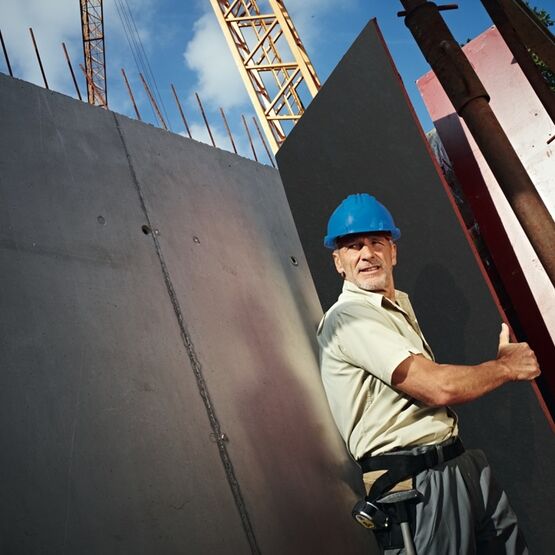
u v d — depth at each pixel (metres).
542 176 3.00
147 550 1.99
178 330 2.53
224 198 3.24
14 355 1.94
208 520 2.21
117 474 2.03
